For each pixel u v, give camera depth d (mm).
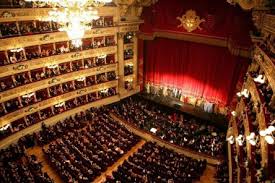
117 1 24203
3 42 18609
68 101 24891
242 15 19484
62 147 18641
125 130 21359
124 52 27125
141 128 21875
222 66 22938
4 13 18172
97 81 26078
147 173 16047
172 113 25500
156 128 21781
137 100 28109
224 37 21547
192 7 22516
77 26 11867
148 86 29203
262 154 10000
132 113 24172
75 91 24359
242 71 21031
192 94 25953
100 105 26109
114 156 18188
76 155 17828
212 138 20312
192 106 26000
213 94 24344
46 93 22969
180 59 25734
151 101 27328
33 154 19141
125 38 26719
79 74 24297
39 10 20172
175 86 27047
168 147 19859
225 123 22531
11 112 19719
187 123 23078
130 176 15797
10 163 16828
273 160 8180
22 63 20062
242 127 15477
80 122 22922
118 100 27391
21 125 20688
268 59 12203
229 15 20625
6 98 19422
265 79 13930
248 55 19656
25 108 20828
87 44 25297
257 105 12398
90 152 18172
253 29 19000
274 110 10430
